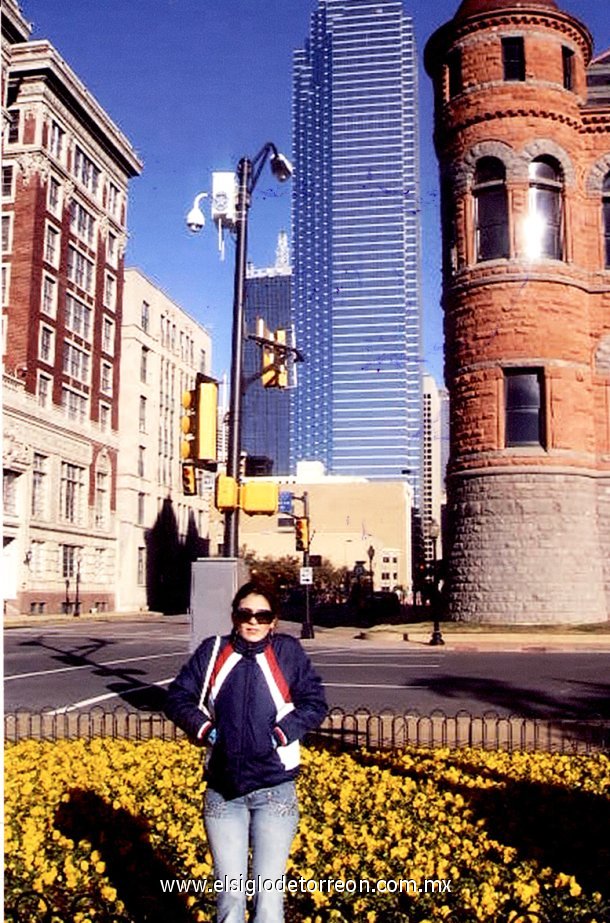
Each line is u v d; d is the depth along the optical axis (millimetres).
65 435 66562
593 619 30641
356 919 5328
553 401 31453
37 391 62438
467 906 5434
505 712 14055
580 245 33031
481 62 33219
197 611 11562
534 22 33031
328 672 20516
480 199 33219
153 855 6281
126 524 78062
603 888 5898
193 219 13641
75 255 69625
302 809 7465
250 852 5812
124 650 28172
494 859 6473
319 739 11164
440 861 6086
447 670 20984
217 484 12391
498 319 32000
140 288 82812
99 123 71500
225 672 4641
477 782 8586
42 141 63469
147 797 7711
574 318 32281
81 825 6914
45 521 63062
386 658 24625
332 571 116312
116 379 76812
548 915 5410
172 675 20062
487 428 31750
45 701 15648
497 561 30859
